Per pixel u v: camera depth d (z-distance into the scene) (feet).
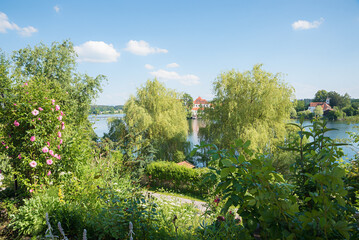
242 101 60.85
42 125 15.65
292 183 5.71
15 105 15.34
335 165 4.43
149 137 68.39
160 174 42.19
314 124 5.57
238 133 55.21
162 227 10.07
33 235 10.93
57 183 15.21
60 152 15.90
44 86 17.75
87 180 15.17
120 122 66.69
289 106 59.41
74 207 11.80
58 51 58.03
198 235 8.72
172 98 75.77
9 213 12.75
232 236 7.14
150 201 10.66
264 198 4.21
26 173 15.40
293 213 3.95
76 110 55.01
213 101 66.59
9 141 15.26
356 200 5.15
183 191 40.27
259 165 4.40
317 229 3.76
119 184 14.85
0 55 41.63
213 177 5.22
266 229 4.24
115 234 8.72
